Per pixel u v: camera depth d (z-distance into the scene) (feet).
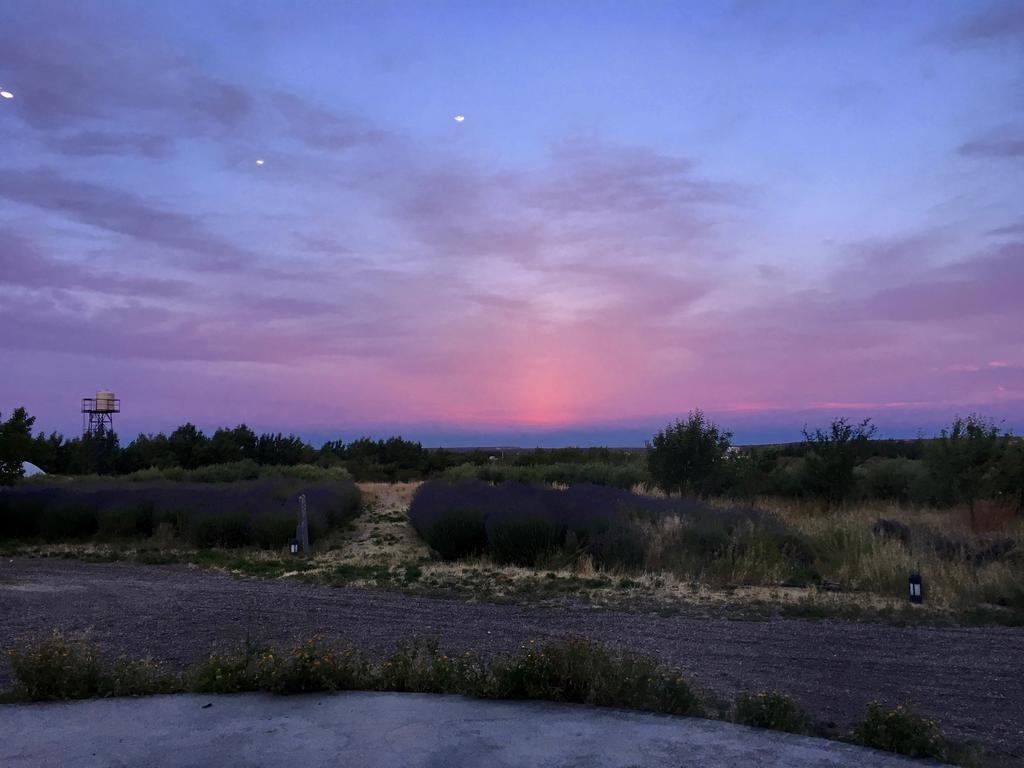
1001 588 44.09
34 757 19.39
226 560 66.39
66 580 56.08
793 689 27.94
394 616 41.65
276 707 23.27
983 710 25.82
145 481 127.85
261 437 193.36
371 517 97.04
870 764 18.80
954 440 73.56
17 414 91.30
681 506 67.62
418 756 19.27
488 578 53.31
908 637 36.35
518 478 129.39
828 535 57.57
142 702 23.94
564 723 21.62
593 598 45.98
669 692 23.66
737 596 46.01
